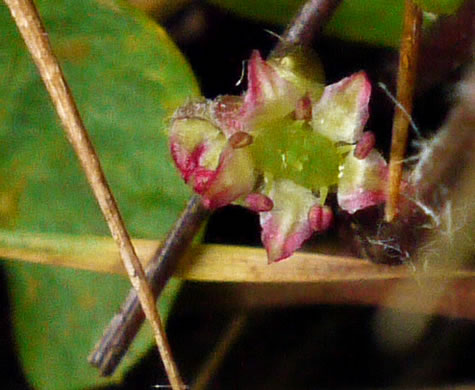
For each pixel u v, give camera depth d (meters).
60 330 0.05
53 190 0.05
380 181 0.05
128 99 0.05
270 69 0.05
